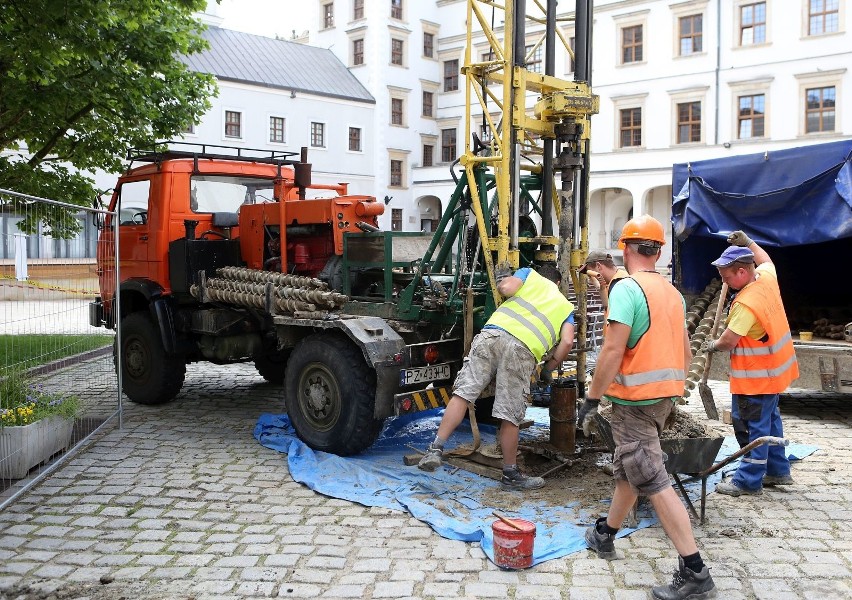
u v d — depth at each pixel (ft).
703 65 105.81
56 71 31.01
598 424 12.84
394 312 20.40
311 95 124.67
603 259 17.31
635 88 111.86
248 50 126.52
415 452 19.56
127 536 14.05
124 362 26.21
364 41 135.95
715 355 25.34
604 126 115.44
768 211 26.16
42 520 14.85
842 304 32.76
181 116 38.27
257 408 25.50
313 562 12.87
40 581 12.16
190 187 25.16
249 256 24.26
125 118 35.12
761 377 15.98
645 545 13.60
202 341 24.89
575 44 19.47
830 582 12.07
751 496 16.37
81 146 37.14
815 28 97.86
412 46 140.15
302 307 19.56
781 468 16.89
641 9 110.42
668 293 11.91
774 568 12.59
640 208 109.60
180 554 13.23
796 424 23.80
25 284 19.06
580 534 13.88
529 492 16.28
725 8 103.30
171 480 17.43
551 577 12.26
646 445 11.67
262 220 23.72
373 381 18.62
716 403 26.81
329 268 21.86
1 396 18.19
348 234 21.48
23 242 18.97
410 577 12.27
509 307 16.47
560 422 18.07
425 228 143.13
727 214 27.02
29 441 17.24
